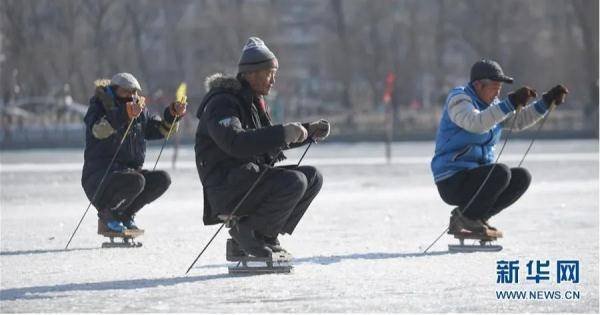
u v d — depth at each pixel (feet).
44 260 83.61
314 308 60.44
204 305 61.52
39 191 174.81
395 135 489.67
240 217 72.90
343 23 635.25
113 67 591.37
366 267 76.89
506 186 87.20
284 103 599.57
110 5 590.96
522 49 608.19
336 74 616.80
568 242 91.81
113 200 92.89
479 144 88.48
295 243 94.32
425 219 116.88
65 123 513.45
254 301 62.69
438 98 625.00
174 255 86.12
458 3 624.18
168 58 633.20
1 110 513.04
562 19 628.28
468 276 72.18
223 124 69.41
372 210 128.88
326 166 243.60
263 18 621.31
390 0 631.56
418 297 63.87
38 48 564.71
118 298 64.23
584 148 350.84
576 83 601.62
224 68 597.93
